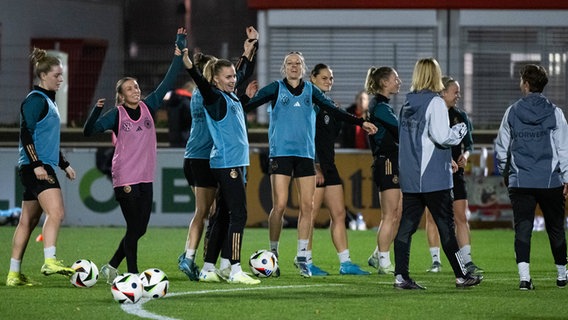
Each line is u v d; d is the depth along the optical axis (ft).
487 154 226.79
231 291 112.47
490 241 193.67
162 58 256.73
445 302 103.55
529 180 113.60
